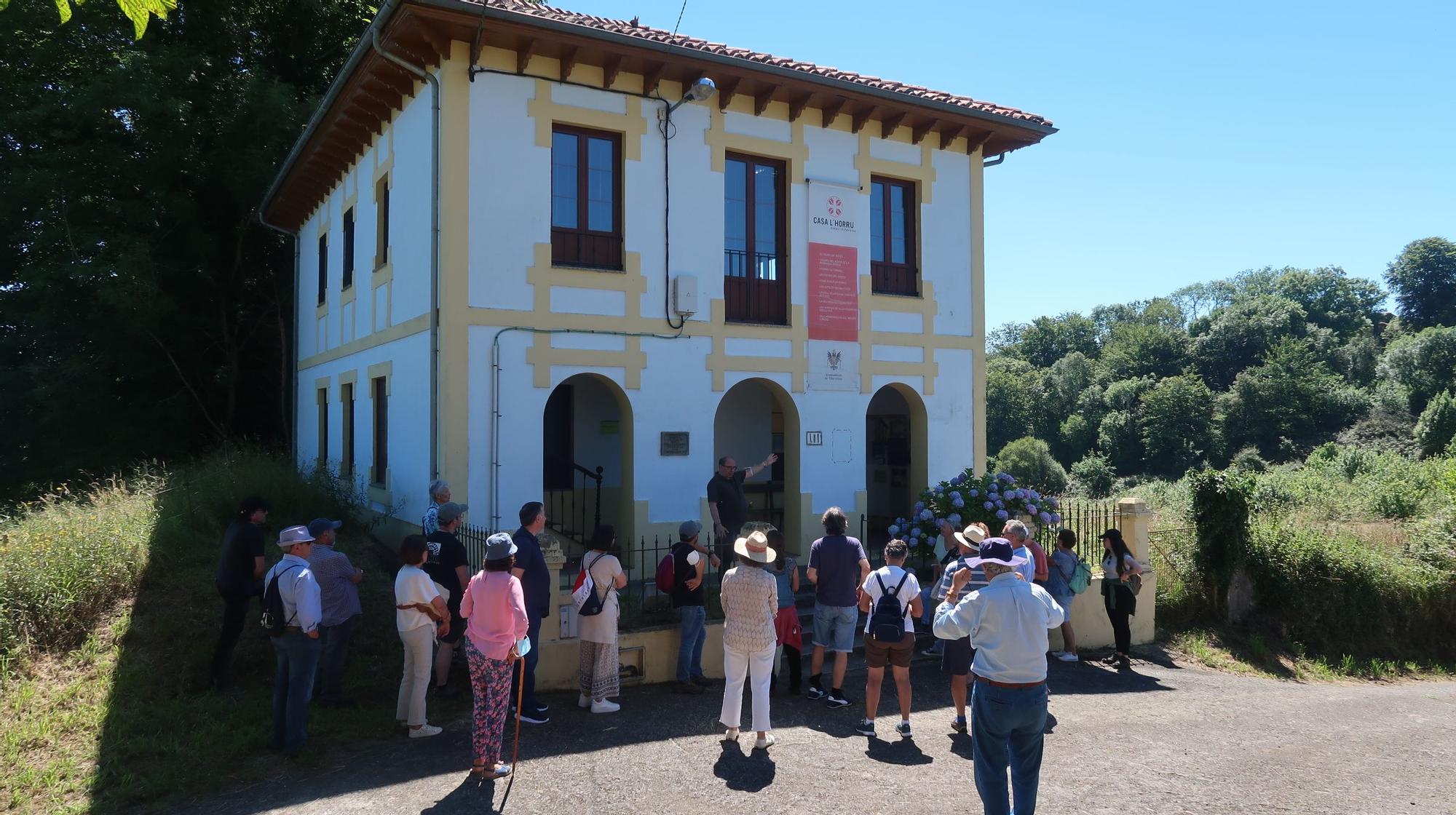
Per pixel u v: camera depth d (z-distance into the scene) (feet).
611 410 42.86
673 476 36.19
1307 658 41.50
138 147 60.70
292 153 48.42
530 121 33.71
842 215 40.63
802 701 26.84
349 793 19.53
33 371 59.77
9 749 21.39
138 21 11.94
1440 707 31.68
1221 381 266.57
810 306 39.65
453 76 32.30
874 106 39.93
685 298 36.01
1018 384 284.20
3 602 26.17
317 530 25.11
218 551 34.12
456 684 26.48
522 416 33.24
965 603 17.19
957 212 44.24
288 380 65.92
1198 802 19.85
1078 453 260.62
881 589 23.54
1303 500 59.26
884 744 23.03
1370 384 234.38
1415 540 48.60
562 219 34.81
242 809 18.85
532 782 20.16
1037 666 16.55
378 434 42.52
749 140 38.37
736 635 22.79
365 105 40.04
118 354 61.67
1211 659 38.37
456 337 32.09
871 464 48.01
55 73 61.31
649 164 36.09
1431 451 175.11
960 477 38.34
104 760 21.17
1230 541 42.70
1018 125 42.83
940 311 43.55
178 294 62.34
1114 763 22.44
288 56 70.18
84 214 58.95
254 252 67.00
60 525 32.04
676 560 27.43
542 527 24.80
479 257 32.63
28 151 60.18
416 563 23.35
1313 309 297.94
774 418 46.03
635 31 33.88
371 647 28.89
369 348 42.83
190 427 65.31
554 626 27.12
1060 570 33.96
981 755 16.93
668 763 21.43
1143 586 38.96
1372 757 24.02
